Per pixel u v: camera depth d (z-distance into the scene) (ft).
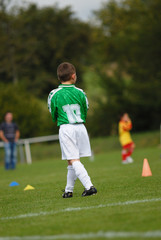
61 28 473.26
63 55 468.34
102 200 57.00
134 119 326.24
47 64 478.18
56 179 102.47
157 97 310.65
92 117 322.34
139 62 323.98
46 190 78.13
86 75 442.09
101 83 325.83
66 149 60.18
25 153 246.27
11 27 434.71
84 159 187.21
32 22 461.37
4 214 53.93
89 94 379.76
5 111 277.23
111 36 353.72
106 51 361.30
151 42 312.50
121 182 79.82
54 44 453.17
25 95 304.91
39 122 286.66
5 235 40.57
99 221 42.73
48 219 46.73
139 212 45.83
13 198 70.54
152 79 314.55
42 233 39.78
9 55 435.53
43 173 133.59
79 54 474.49
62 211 51.08
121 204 52.31
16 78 432.66
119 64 346.33
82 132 61.05
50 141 290.76
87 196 61.52
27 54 446.19
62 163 181.88
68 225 42.22
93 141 265.75
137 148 247.29
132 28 324.39
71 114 60.75
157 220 41.04
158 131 283.79
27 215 50.83
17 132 174.70
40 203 60.44
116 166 129.18
